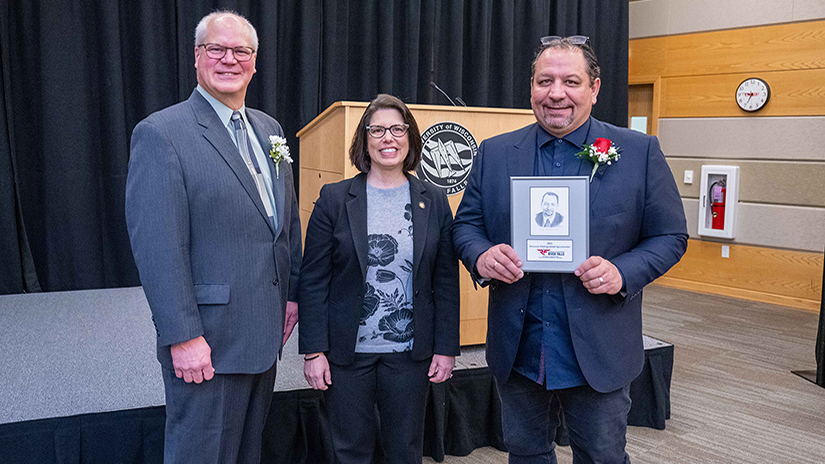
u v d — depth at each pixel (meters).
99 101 4.63
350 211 1.87
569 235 1.59
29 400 2.45
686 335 4.63
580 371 1.67
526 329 1.75
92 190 4.65
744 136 5.87
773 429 3.04
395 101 1.87
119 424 2.27
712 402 3.37
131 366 2.87
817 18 5.38
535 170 1.74
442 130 2.90
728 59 5.95
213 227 1.59
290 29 5.24
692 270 6.26
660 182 1.70
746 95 5.80
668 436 2.96
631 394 3.05
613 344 1.67
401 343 1.89
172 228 1.51
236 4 4.94
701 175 6.11
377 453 2.55
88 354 3.03
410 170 1.96
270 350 1.68
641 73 6.64
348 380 1.89
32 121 4.48
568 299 1.65
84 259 4.64
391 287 1.88
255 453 1.77
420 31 5.80
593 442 1.71
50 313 3.82
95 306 4.02
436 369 1.92
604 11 6.55
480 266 1.68
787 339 4.55
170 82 4.82
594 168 1.64
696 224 6.22
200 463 1.60
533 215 1.62
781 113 5.63
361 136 1.91
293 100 5.30
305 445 2.52
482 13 5.98
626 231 1.67
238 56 1.61
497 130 3.04
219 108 1.67
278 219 1.74
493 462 2.70
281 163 1.81
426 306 1.89
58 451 2.19
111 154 4.63
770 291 5.76
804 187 5.53
